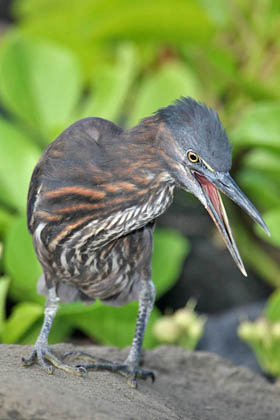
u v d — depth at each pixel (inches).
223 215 295.9
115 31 583.5
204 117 288.5
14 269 404.8
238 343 479.8
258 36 597.9
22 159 462.3
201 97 597.9
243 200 286.4
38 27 636.1
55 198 300.7
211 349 479.5
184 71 588.1
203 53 571.8
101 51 643.5
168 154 289.0
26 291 414.0
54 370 292.4
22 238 412.5
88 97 642.8
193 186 289.7
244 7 595.8
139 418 256.2
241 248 565.9
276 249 581.9
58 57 521.3
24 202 455.2
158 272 436.1
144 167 291.4
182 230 594.6
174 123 288.0
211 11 575.2
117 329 423.8
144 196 294.4
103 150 297.0
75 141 301.0
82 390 269.7
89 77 648.4
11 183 458.3
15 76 511.8
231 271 553.6
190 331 412.8
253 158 518.6
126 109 635.5
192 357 359.6
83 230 302.2
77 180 297.0
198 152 285.6
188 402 319.6
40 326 412.2
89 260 311.3
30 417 236.2
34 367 293.1
